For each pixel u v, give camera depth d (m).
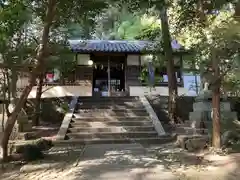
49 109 13.25
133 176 5.24
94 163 6.34
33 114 10.77
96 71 19.09
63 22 9.19
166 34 12.32
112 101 13.73
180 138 8.38
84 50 15.31
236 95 10.82
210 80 7.34
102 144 9.21
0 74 7.12
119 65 18.09
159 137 9.81
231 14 6.91
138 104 13.24
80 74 15.92
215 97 7.40
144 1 8.32
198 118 9.94
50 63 8.28
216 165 5.93
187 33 10.38
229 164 5.87
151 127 10.74
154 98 14.28
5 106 7.71
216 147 7.25
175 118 12.15
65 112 12.30
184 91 15.48
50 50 8.62
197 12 7.82
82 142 9.38
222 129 8.48
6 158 6.93
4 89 7.08
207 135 8.37
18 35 7.24
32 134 9.42
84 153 7.55
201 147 7.64
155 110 13.26
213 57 7.05
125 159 6.69
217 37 6.48
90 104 13.26
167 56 12.57
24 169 6.11
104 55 16.78
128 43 18.39
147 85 16.17
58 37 11.07
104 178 5.14
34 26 8.33
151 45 13.67
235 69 6.95
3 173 6.11
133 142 9.52
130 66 16.69
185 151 7.55
